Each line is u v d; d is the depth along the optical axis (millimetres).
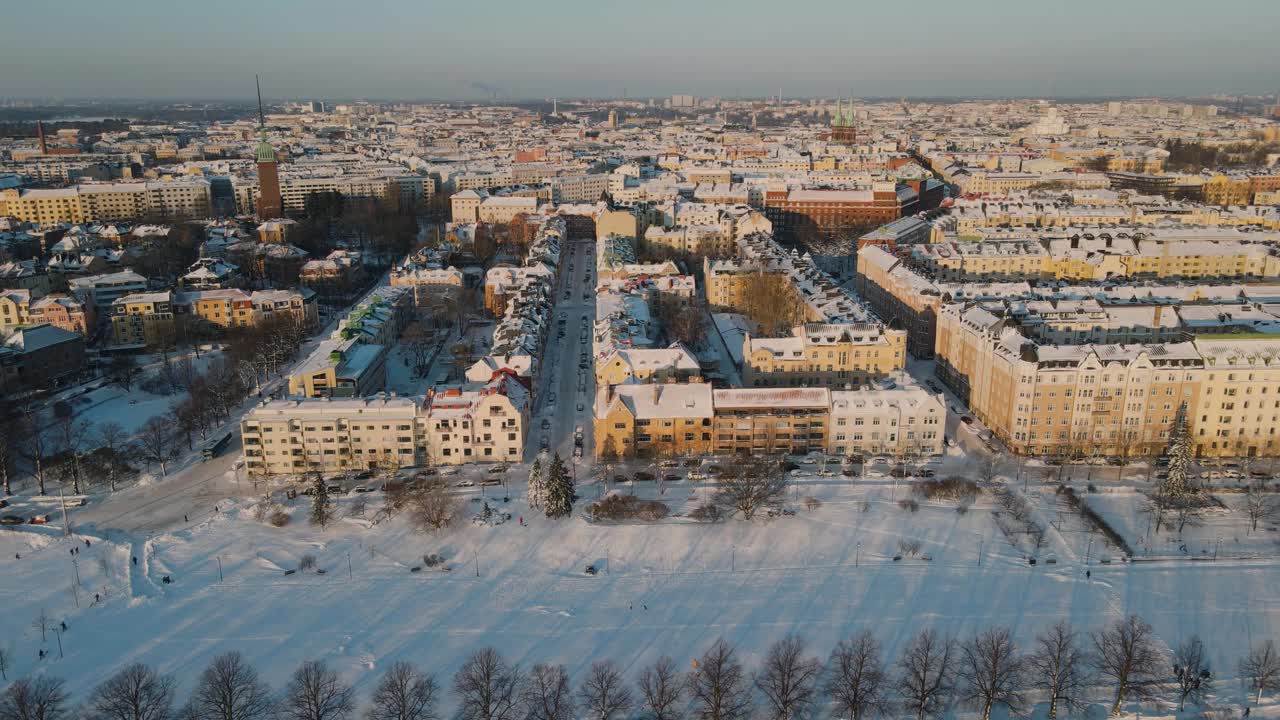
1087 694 193125
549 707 187750
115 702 182500
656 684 195375
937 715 187375
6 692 191625
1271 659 198125
